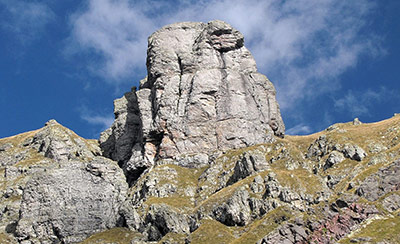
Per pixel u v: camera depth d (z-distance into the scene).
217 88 180.50
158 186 152.38
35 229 133.62
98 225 138.12
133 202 153.50
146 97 187.62
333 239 112.00
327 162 150.38
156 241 127.62
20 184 166.25
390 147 150.12
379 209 117.81
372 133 163.38
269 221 119.00
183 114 175.50
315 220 116.50
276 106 187.88
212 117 175.62
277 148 162.88
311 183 134.00
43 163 179.50
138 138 187.25
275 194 127.44
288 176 134.62
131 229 135.25
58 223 134.50
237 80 183.88
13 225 143.12
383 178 127.94
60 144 188.88
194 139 171.00
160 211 131.50
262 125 178.00
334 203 121.38
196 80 180.50
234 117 174.62
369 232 111.19
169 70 186.75
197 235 121.19
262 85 187.50
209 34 193.88
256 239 114.00
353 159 147.62
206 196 146.00
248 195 129.38
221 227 123.31
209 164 164.12
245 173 142.75
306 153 166.00
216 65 188.38
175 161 166.62
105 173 150.25
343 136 163.62
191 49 195.25
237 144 169.62
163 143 171.25
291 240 111.12
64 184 141.75
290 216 118.75
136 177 175.25
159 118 174.75
